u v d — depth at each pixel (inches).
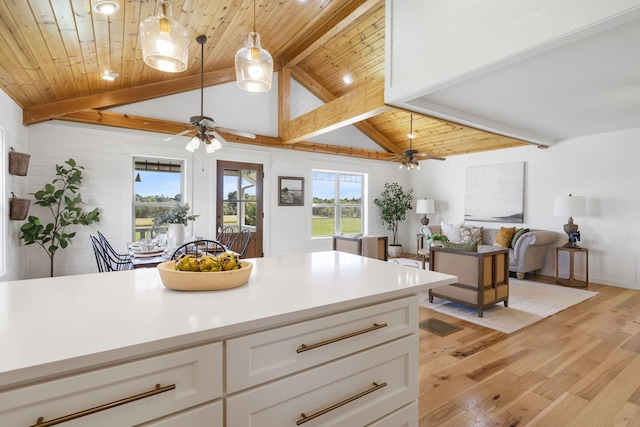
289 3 155.9
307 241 277.1
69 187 177.5
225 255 58.8
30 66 127.3
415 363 58.2
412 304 57.9
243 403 39.8
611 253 213.5
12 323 38.6
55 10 98.5
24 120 169.6
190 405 36.3
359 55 226.7
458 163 303.1
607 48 103.5
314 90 271.6
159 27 57.5
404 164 247.3
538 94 145.6
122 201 201.6
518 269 225.8
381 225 328.5
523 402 86.8
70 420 30.2
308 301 47.8
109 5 92.5
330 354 47.2
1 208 141.1
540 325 141.3
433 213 318.3
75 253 189.8
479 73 113.6
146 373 33.9
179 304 46.2
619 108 164.6
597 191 219.3
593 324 142.3
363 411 50.7
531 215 251.8
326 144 286.2
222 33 160.4
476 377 99.1
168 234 173.9
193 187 224.4
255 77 69.9
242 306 45.3
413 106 152.7
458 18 116.0
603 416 81.1
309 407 45.4
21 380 28.1
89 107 184.1
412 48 133.5
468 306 158.1
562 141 235.8
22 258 168.4
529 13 96.5
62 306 45.2
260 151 252.1
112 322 39.1
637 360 109.6
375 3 170.6
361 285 57.7
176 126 213.8
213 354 37.7
